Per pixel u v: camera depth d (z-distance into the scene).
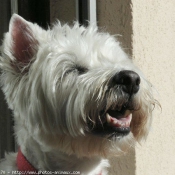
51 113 4.94
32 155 5.17
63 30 5.40
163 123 7.48
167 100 7.56
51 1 7.19
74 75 4.92
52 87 4.86
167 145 7.62
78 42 5.13
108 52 5.21
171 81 7.66
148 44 7.00
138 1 6.76
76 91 4.80
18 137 5.38
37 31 5.32
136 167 6.77
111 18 6.70
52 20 7.20
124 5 6.63
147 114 5.02
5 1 7.48
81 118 4.73
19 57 5.23
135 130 5.18
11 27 5.14
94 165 5.28
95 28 5.58
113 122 4.78
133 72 4.64
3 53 5.17
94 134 4.82
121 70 4.66
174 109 7.75
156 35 7.21
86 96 4.69
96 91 4.64
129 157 6.74
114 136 4.79
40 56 5.05
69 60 5.00
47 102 4.93
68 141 4.93
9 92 5.30
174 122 7.77
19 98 5.15
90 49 5.10
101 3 6.73
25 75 5.14
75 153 4.98
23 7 7.38
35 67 5.02
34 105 4.95
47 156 5.11
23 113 5.18
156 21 7.21
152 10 7.11
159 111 7.36
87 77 4.75
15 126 5.48
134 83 4.64
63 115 4.92
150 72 7.06
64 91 4.89
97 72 4.74
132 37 6.64
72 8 6.95
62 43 5.11
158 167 7.37
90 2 6.64
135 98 4.73
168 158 7.65
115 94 4.61
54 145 5.03
